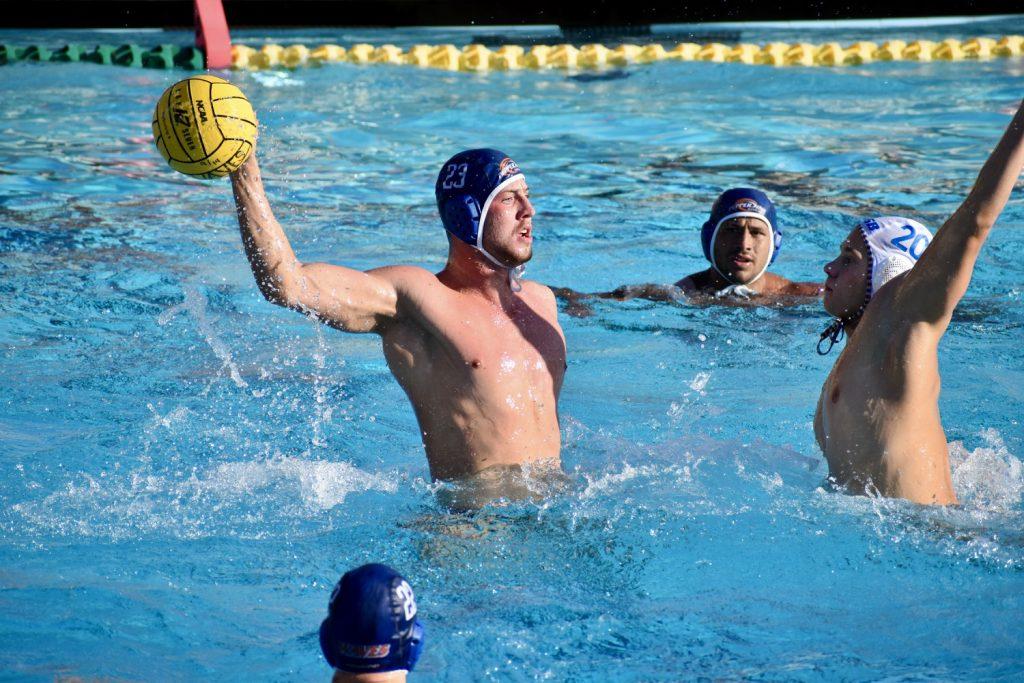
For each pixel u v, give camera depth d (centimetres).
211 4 4206
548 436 1171
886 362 1103
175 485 1177
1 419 1355
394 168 2755
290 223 2233
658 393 1509
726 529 1051
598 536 1038
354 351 1684
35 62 4012
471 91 3831
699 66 4228
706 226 1991
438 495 1132
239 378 1538
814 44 4488
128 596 929
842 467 1130
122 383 1498
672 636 872
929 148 2936
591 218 2388
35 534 1048
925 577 963
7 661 821
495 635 870
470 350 1132
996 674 805
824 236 2247
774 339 1752
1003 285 1908
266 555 1012
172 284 1889
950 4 5172
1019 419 1380
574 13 5178
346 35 4769
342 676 674
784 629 884
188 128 974
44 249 2044
